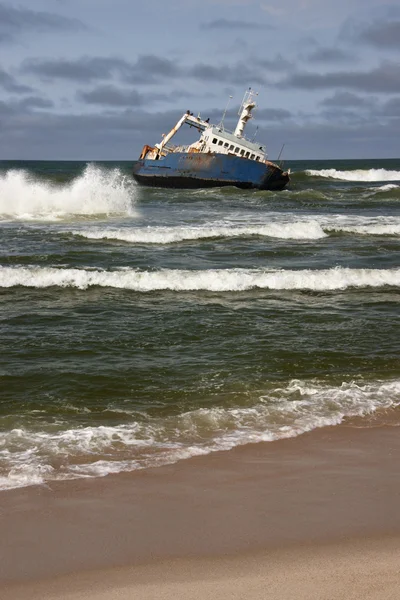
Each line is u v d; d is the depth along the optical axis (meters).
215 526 5.19
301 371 9.58
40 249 19.64
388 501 5.64
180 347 10.77
